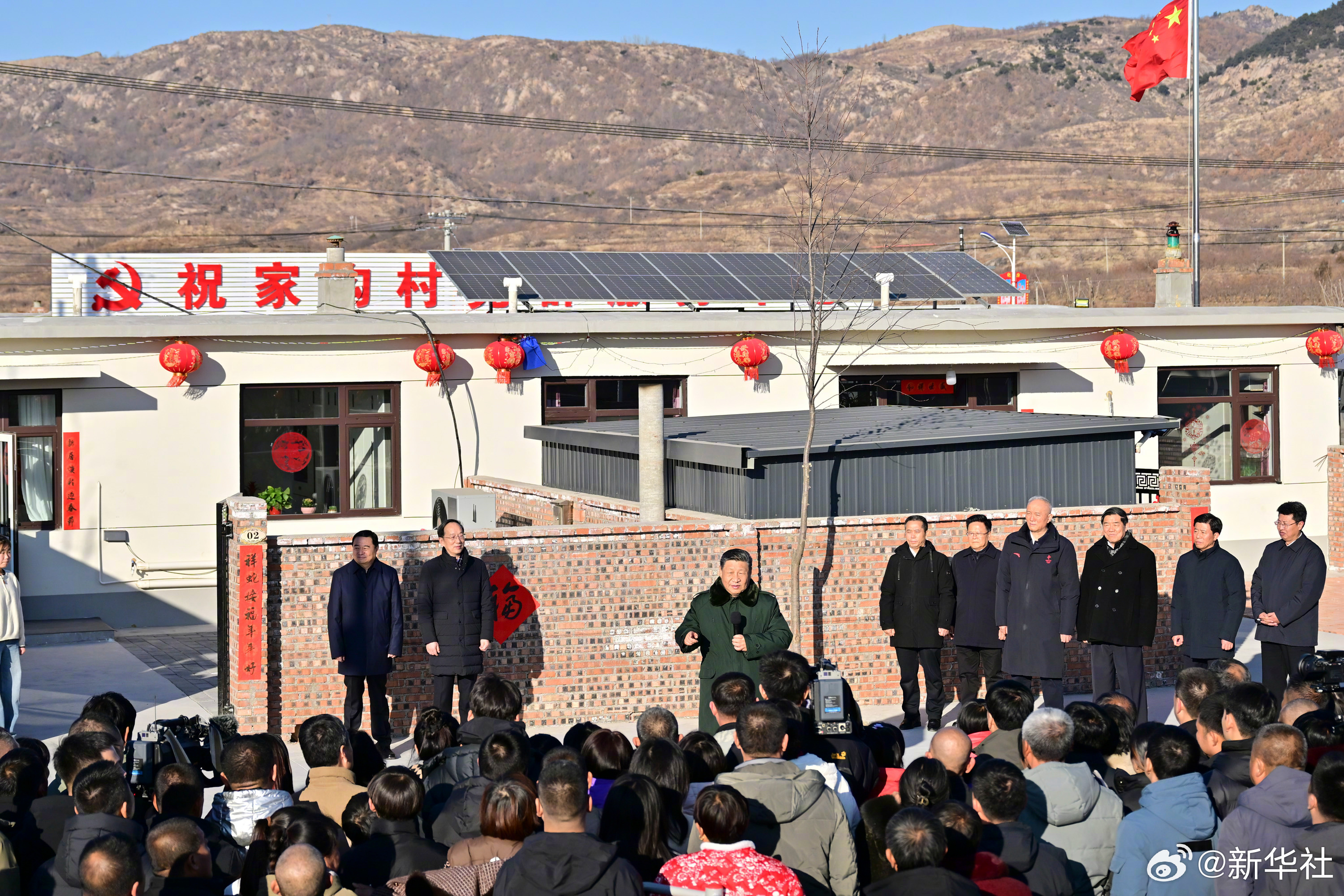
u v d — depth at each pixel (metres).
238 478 18.02
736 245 124.81
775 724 5.86
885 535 13.02
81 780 6.01
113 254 27.16
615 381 19.94
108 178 165.88
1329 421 22.44
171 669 14.84
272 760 6.59
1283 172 120.94
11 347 16.92
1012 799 5.57
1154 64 26.36
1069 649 13.53
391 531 18.75
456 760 7.09
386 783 6.03
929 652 11.70
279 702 11.70
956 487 13.81
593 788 6.46
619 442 15.19
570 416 19.75
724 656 9.77
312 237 138.25
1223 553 11.05
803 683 7.34
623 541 12.34
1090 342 21.56
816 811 5.70
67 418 17.31
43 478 17.50
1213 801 6.32
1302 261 80.00
